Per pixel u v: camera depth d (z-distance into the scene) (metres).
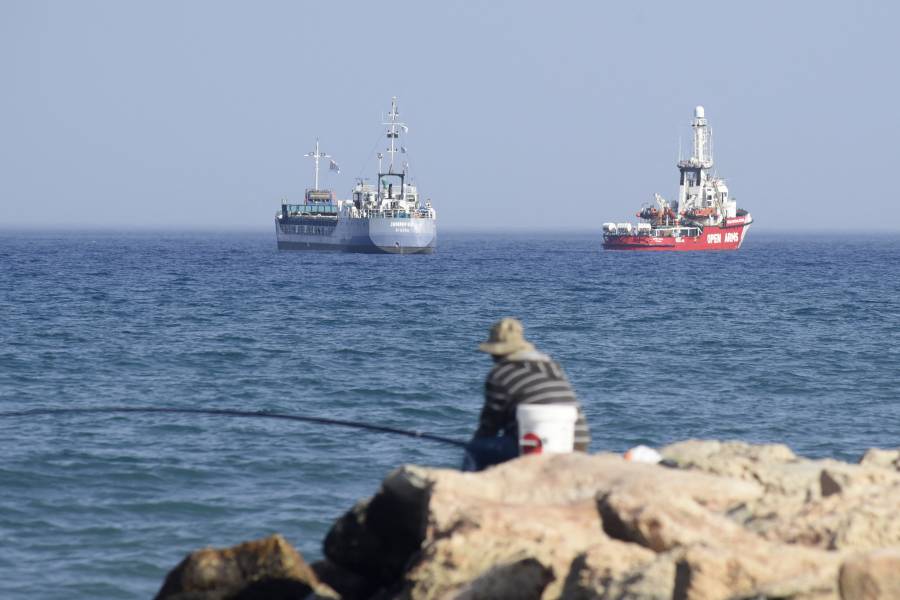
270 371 137.88
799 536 25.98
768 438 95.56
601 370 142.62
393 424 101.94
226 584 32.66
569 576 24.88
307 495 68.94
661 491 27.61
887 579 22.31
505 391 31.11
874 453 34.88
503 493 28.77
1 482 71.06
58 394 117.31
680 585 22.88
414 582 26.11
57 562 55.22
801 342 182.00
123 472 74.25
